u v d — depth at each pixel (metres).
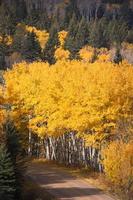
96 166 59.03
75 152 63.94
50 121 61.59
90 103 54.22
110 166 46.41
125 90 55.00
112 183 47.97
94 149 58.97
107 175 48.75
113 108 54.00
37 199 40.19
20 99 66.94
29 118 67.56
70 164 63.12
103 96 53.91
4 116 56.78
